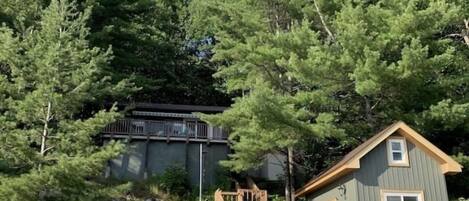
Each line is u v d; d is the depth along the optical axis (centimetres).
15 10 2469
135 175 3003
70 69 1898
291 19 2880
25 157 1684
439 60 2061
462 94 2388
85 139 1786
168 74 4225
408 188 1891
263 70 2627
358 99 2475
